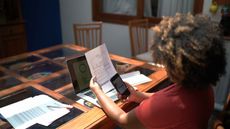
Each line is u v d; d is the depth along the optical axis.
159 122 0.84
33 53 2.09
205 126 0.87
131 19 3.48
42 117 1.10
